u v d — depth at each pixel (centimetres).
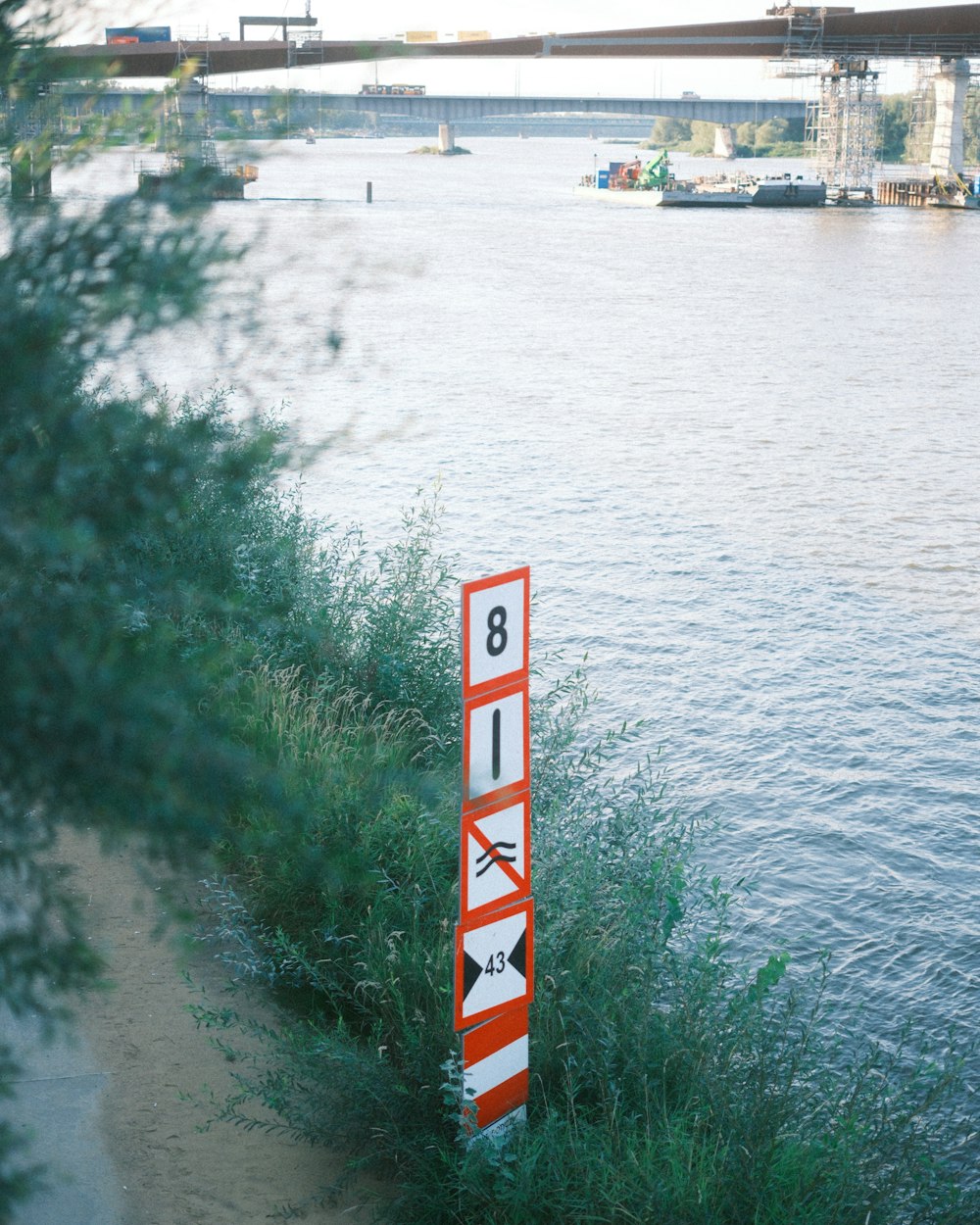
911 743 1823
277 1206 567
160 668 291
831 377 5488
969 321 7606
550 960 688
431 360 5453
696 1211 527
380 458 3459
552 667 2077
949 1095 767
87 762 274
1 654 274
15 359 278
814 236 14250
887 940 1298
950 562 2775
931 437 4241
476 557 2666
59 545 276
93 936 709
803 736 1830
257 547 1042
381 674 1080
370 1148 607
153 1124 611
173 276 286
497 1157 562
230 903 785
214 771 284
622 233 14162
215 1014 643
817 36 19538
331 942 736
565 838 837
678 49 19875
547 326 6906
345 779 774
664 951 764
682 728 1847
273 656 1045
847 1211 562
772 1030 761
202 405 381
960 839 1538
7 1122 343
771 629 2298
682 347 6328
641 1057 629
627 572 2609
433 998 656
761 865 1450
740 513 3150
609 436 4069
